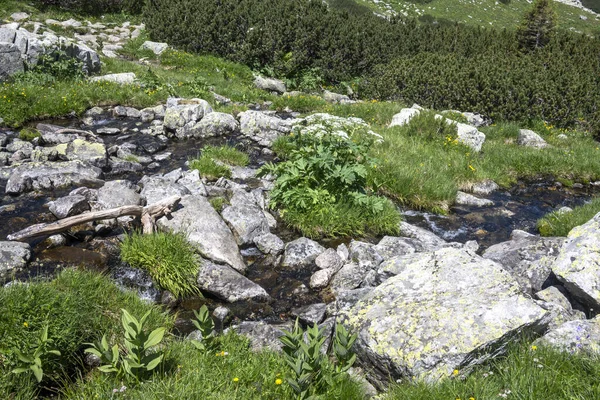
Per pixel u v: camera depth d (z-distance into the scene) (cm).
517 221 1059
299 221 859
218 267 679
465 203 1131
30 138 1163
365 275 714
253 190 965
